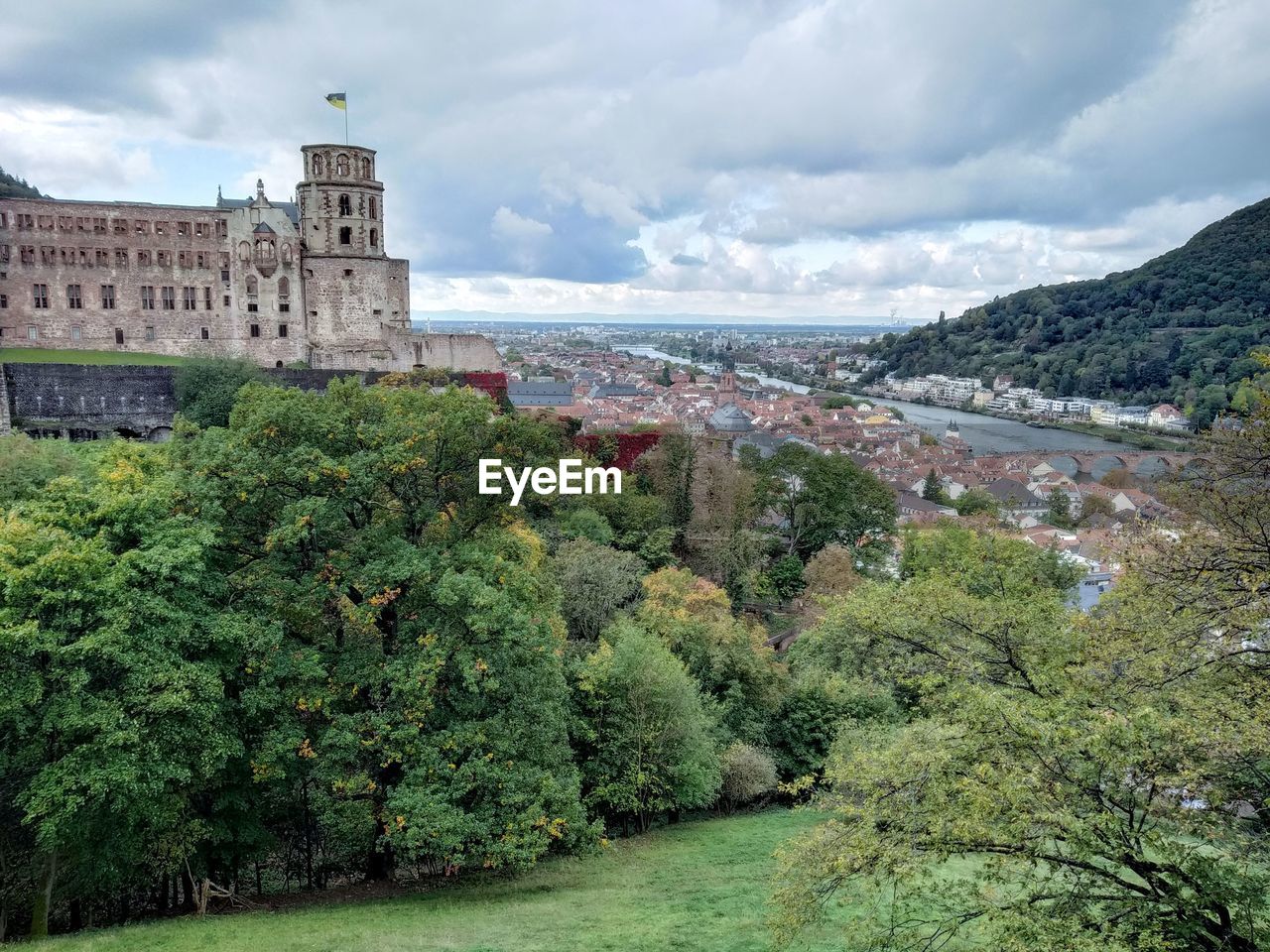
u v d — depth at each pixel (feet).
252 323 345.92
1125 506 521.65
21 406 280.31
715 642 165.89
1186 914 49.32
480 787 99.04
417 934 81.20
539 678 106.93
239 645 89.92
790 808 156.15
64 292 326.03
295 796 106.11
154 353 336.70
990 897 58.70
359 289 356.59
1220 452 76.02
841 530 299.38
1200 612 68.54
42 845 77.56
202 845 94.07
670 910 90.12
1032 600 109.50
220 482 98.48
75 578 78.48
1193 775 49.08
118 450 140.46
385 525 105.81
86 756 75.56
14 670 75.61
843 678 170.71
